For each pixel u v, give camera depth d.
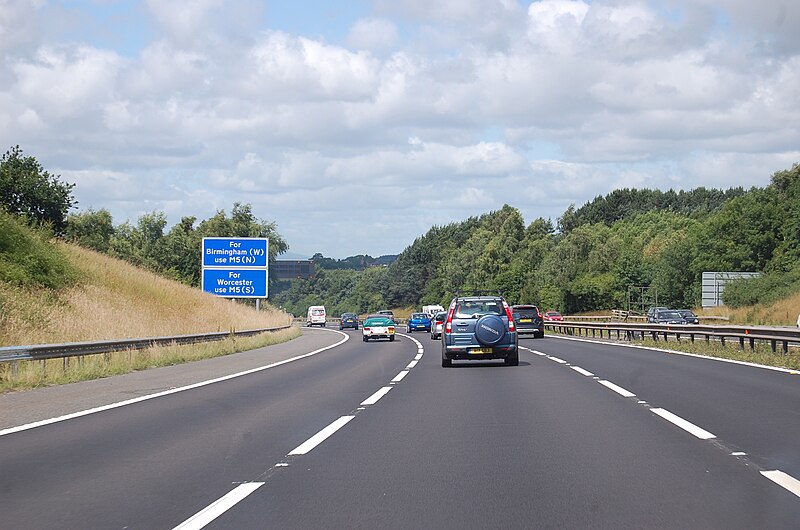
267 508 7.55
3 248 42.66
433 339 55.41
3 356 19.41
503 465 9.42
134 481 8.76
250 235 116.06
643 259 122.50
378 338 55.56
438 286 179.12
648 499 7.75
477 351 24.69
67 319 35.28
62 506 7.69
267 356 33.16
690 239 107.00
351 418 13.49
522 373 22.31
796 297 66.25
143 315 46.62
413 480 8.69
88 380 21.25
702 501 7.65
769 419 12.71
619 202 195.50
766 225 97.88
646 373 21.38
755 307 68.38
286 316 76.06
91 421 13.34
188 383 20.31
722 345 31.56
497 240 151.88
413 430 12.12
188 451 10.53
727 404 14.59
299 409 14.80
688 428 11.90
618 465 9.34
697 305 97.25
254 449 10.64
